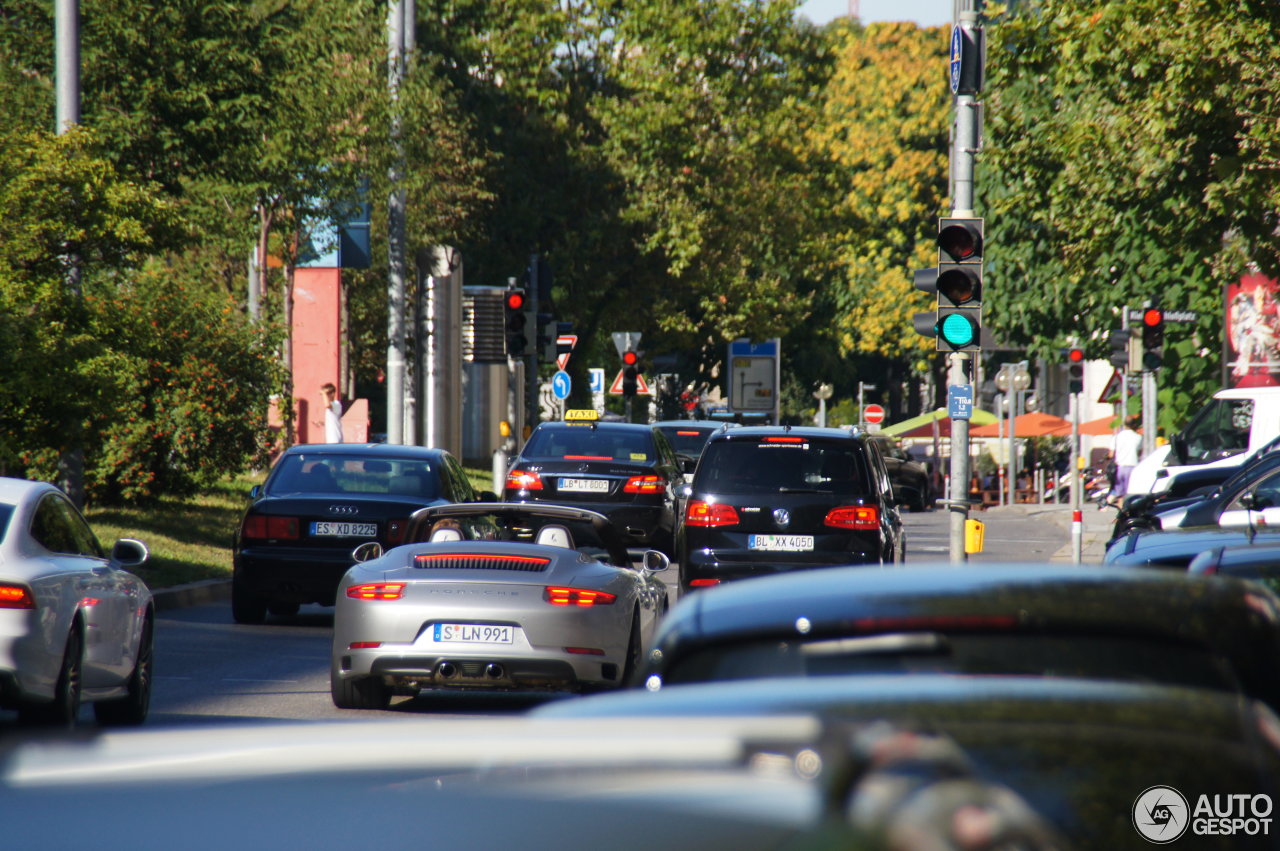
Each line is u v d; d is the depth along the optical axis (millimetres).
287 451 59344
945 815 5117
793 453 56656
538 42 184500
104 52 77500
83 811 5641
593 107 184250
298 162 94125
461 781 5848
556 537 41312
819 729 5914
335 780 5949
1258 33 71562
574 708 9367
